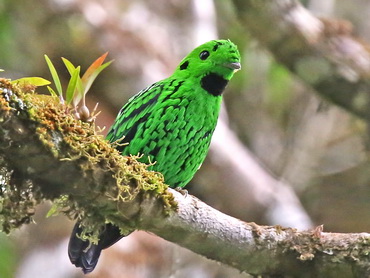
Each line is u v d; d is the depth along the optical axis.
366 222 16.23
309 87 13.62
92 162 6.24
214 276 13.73
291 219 14.45
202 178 14.80
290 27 13.18
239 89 16.81
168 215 6.83
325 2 17.20
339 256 7.34
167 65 15.68
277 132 16.75
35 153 6.03
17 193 6.23
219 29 16.91
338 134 16.72
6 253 12.22
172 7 16.23
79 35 15.41
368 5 18.22
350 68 13.32
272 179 15.16
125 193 6.46
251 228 7.39
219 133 15.16
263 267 7.48
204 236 7.12
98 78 15.16
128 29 15.72
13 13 15.35
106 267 13.46
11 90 5.87
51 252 12.57
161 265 13.96
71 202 6.46
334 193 16.34
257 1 12.95
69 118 6.18
